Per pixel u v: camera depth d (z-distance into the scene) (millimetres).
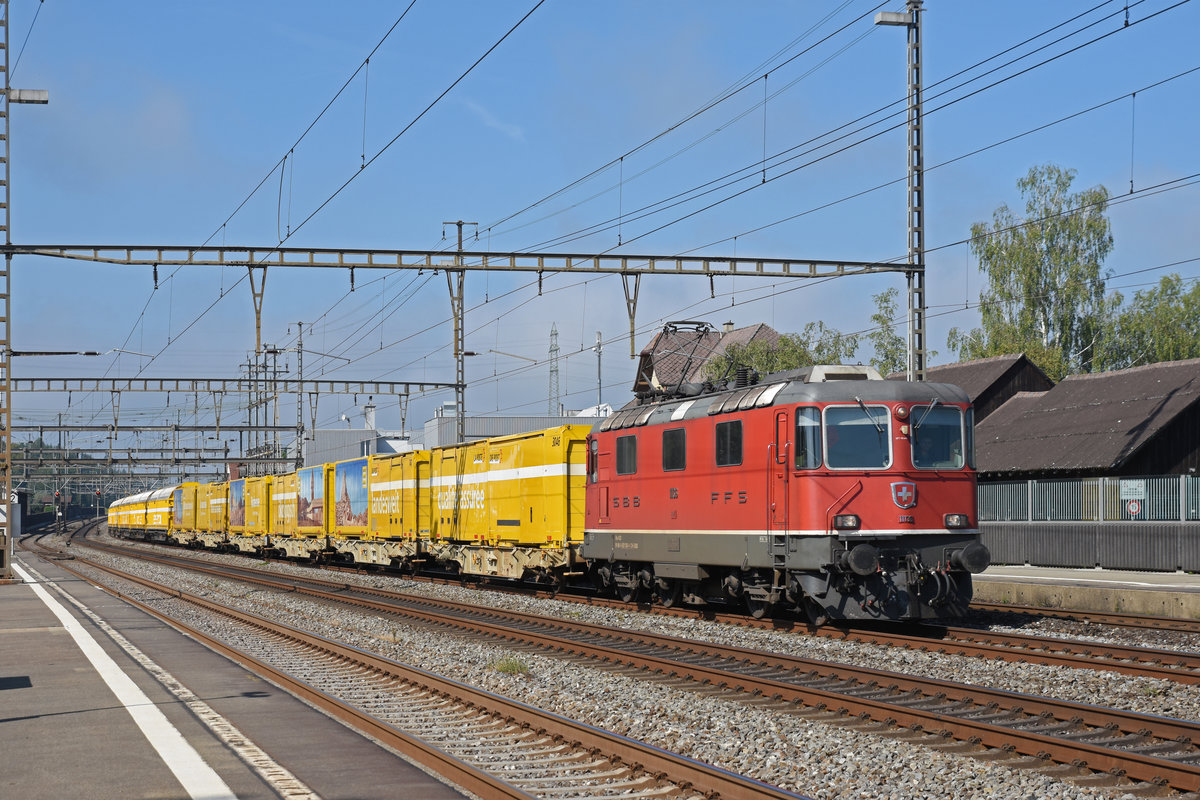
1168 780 8633
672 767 8836
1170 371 35500
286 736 10445
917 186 28250
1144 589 21719
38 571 42625
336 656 16656
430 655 17125
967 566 18281
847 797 8633
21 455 90375
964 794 8602
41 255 25922
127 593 30141
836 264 27922
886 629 20016
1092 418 35562
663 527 22266
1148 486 30594
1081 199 61531
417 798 8273
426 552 35625
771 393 19172
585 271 26969
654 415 22844
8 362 33125
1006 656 15391
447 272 28250
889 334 64688
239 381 56906
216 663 15547
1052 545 32406
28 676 14344
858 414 18484
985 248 62281
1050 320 61500
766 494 19094
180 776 8836
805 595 18844
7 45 30609
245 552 60844
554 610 23984
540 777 9156
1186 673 13227
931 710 11672
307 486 48375
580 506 26719
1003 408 41562
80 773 8977
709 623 20406
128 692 12953
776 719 11438
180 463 76188
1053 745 9562
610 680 14211
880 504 18297
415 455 36125
